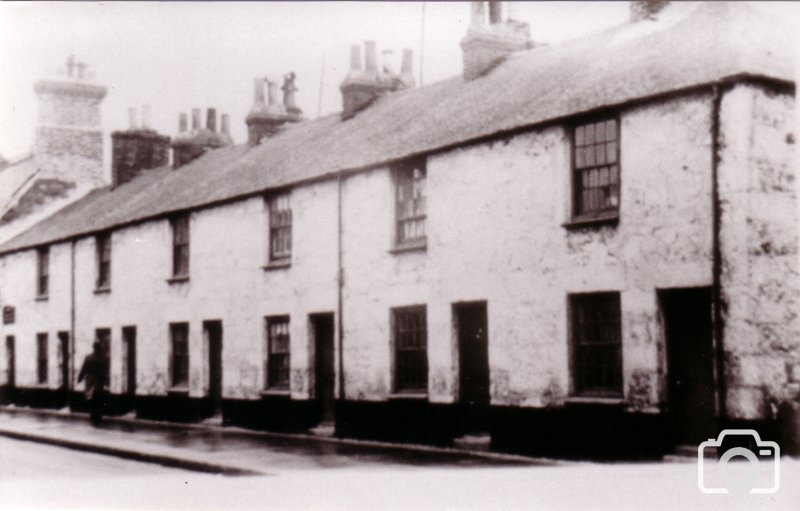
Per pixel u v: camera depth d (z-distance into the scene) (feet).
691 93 47.50
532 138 55.42
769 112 46.42
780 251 46.19
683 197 47.70
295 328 73.82
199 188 88.99
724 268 45.88
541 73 62.69
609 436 50.34
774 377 45.27
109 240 99.50
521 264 55.72
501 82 66.18
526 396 54.95
